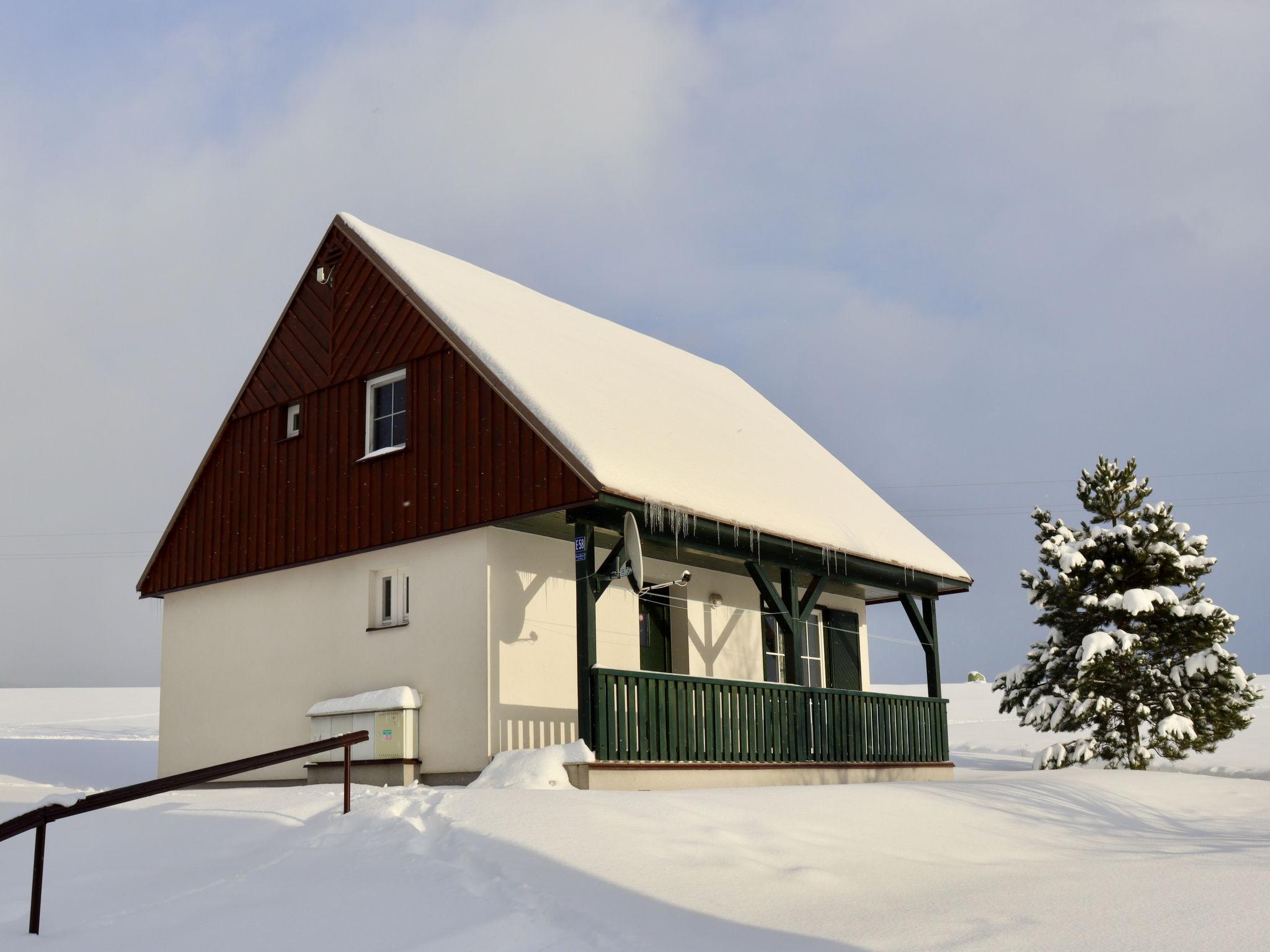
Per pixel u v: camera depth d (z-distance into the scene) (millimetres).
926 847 9094
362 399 13914
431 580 12734
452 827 7980
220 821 8773
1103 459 19891
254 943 6254
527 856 7320
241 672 14570
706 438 15211
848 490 17891
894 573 15781
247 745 14273
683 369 19250
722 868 7445
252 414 15195
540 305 17406
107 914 6949
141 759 19656
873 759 15328
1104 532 19422
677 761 12312
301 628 14008
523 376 12656
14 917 7000
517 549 12672
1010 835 10086
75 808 6949
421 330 13375
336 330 14375
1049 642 19641
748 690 13430
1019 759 23312
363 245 14297
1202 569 19141
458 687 12234
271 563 14398
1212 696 18578
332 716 12945
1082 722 18734
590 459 11430
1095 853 9523
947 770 16625
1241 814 12945
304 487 14273
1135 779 14109
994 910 6598
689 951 5777
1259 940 5734
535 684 12547
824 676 17594
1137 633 19016
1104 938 5867
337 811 8844
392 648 12953
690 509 12094
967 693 43188
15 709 38375
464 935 6098
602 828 8039
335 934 6289
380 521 13250
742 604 16078
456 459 12641
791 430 19812
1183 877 7539
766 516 13500
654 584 14797
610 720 11609
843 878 7539
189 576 15398
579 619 11617
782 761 13711
